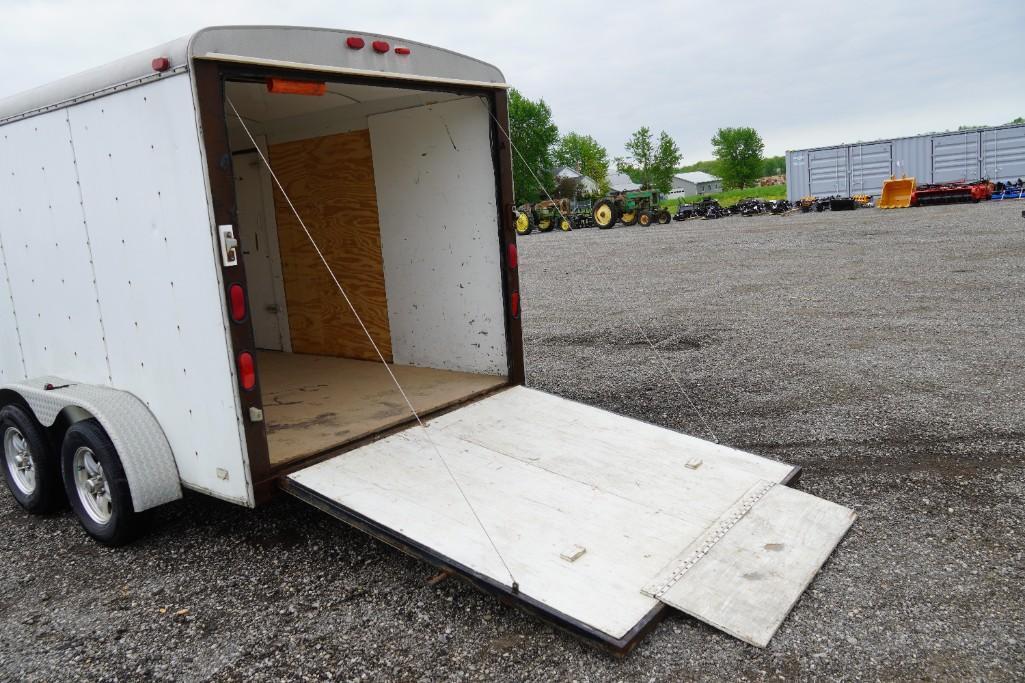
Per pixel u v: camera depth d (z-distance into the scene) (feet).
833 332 27.07
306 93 12.03
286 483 11.77
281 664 9.48
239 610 10.87
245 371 11.10
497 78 15.16
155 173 11.28
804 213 96.02
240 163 22.03
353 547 12.74
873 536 11.82
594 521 10.96
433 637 9.92
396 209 17.84
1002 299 30.99
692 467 12.69
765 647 9.07
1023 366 20.94
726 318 31.19
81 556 13.01
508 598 9.34
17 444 15.23
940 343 24.29
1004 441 15.46
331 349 20.84
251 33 10.87
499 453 13.08
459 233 16.61
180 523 14.08
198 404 11.64
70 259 13.65
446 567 9.95
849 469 14.52
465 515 11.02
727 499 11.76
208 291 10.88
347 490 11.64
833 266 44.24
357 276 19.44
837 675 8.64
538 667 9.14
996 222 61.52
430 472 12.33
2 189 15.08
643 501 11.59
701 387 20.98
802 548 10.71
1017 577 10.49
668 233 77.97
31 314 15.25
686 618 9.86
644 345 27.07
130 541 12.99
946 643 9.12
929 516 12.41
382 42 12.68
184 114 10.50
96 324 13.42
